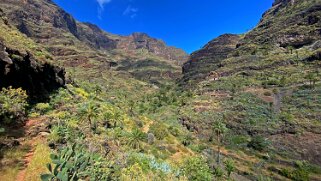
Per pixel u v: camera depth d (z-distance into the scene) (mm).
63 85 50531
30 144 20344
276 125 82438
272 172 65125
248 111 94812
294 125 79438
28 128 23828
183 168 32625
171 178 26719
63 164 10664
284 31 157000
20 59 32281
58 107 35531
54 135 21484
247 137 83562
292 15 171500
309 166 64875
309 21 153000
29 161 17172
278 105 94000
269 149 75125
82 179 12969
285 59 126000
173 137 65625
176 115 110562
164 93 168750
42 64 41094
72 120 30016
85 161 11375
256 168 67625
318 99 87812
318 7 156750
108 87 171875
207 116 99125
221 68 149125
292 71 115062
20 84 31719
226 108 101438
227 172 61719
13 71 29984
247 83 118188
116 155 24641
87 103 40906
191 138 79688
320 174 61906
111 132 33906
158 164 28250
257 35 182875
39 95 36562
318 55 114125
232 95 111375
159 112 120938
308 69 112125
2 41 31203
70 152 11312
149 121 76000
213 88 123938
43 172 15562
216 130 84312
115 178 17094
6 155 17141
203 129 93000
